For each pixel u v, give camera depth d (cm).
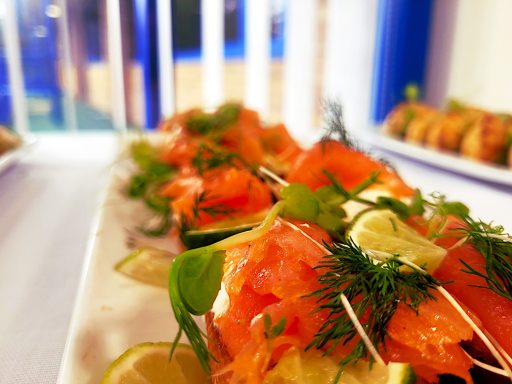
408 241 20
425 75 102
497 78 87
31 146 58
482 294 18
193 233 26
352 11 98
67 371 17
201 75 91
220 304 18
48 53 88
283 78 99
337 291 16
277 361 15
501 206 42
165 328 20
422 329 15
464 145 57
